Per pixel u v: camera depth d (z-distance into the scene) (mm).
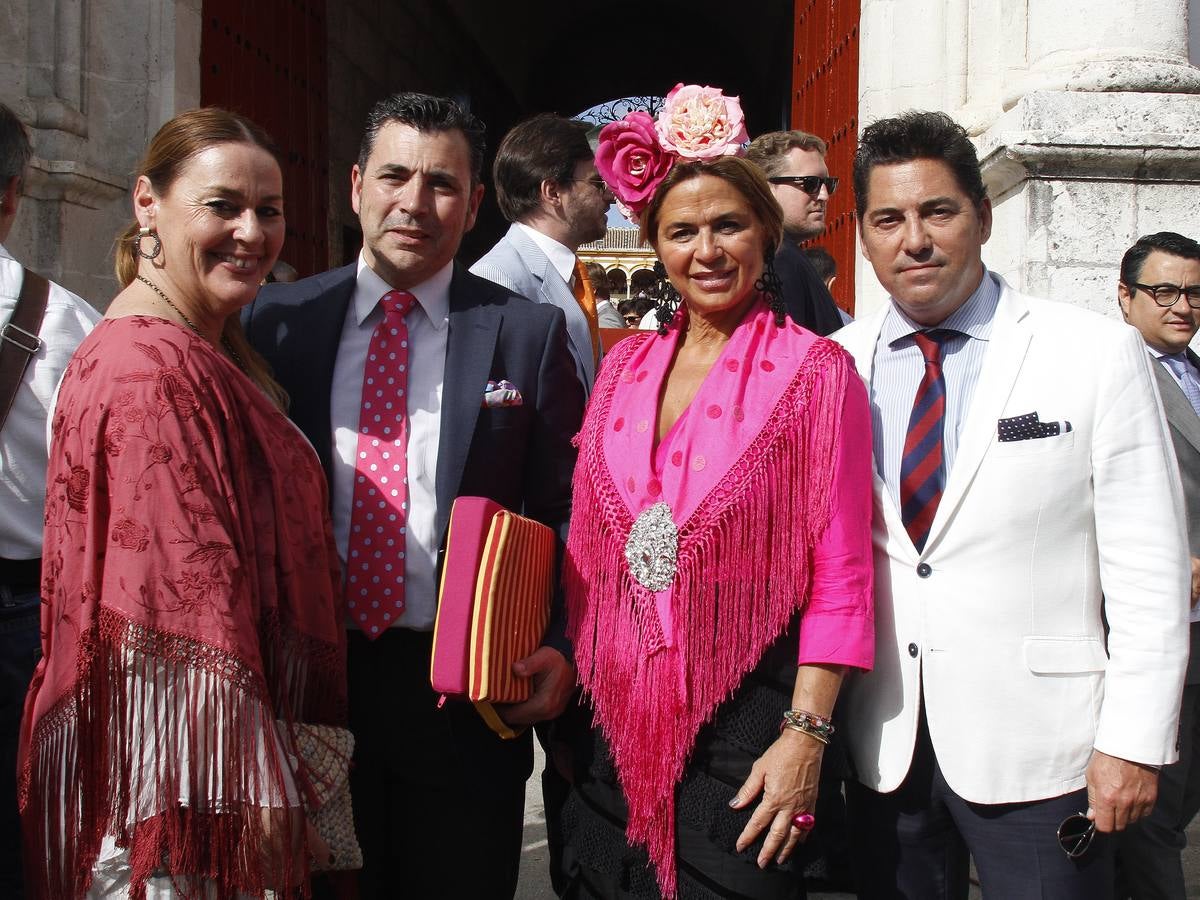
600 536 2307
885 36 6527
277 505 2172
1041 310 2346
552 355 2738
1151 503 2182
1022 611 2217
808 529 2162
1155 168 4887
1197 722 3309
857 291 6852
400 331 2662
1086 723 2215
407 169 2555
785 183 4348
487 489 2615
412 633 2568
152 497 1921
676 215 2277
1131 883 3291
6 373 2562
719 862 2172
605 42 22734
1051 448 2209
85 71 6852
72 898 1933
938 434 2350
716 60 23062
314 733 2209
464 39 16797
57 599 1965
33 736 1961
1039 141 4820
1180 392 3395
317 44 10000
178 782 1873
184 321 2225
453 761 2555
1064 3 5387
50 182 6473
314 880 2484
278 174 2305
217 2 7746
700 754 2191
